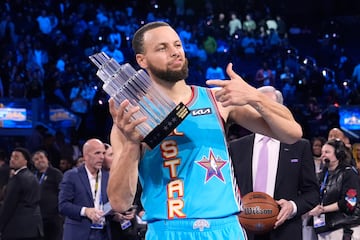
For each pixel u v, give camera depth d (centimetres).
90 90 2016
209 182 332
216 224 330
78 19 2550
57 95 1992
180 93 342
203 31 2561
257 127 347
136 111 313
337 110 1806
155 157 336
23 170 946
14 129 1798
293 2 3092
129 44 2495
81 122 1820
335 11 3109
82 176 762
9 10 2495
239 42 2531
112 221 746
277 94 573
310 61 2380
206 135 335
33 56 2173
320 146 1036
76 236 743
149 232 343
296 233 561
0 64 2080
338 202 727
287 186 566
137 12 2864
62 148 1473
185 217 330
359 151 930
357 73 2270
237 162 581
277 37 2558
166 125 319
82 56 2362
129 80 320
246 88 322
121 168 325
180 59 336
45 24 2445
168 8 2878
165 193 334
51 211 1009
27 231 934
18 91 1941
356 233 725
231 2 2920
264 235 565
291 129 333
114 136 342
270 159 571
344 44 2798
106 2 2903
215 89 351
